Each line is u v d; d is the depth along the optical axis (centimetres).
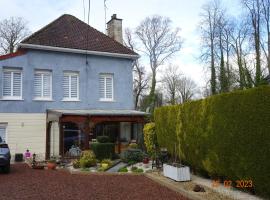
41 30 2347
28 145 2089
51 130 2178
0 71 2044
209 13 4188
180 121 1409
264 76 3347
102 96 2389
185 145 1366
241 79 3553
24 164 1880
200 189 1009
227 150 1015
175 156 1452
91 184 1198
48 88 2202
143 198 973
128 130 2467
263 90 838
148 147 1823
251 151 890
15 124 2067
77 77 2305
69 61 2272
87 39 2455
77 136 2231
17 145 2059
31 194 1035
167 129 1602
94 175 1420
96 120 2006
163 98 5891
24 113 2097
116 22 2806
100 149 1873
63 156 1934
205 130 1166
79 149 2056
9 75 2084
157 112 1772
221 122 1045
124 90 2456
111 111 2248
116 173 1416
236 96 960
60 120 1927
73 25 2586
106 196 1001
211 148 1124
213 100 1099
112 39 2597
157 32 4853
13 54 2088
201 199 911
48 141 2086
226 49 3941
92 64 2352
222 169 1063
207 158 1165
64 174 1462
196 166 1295
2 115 2039
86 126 1972
